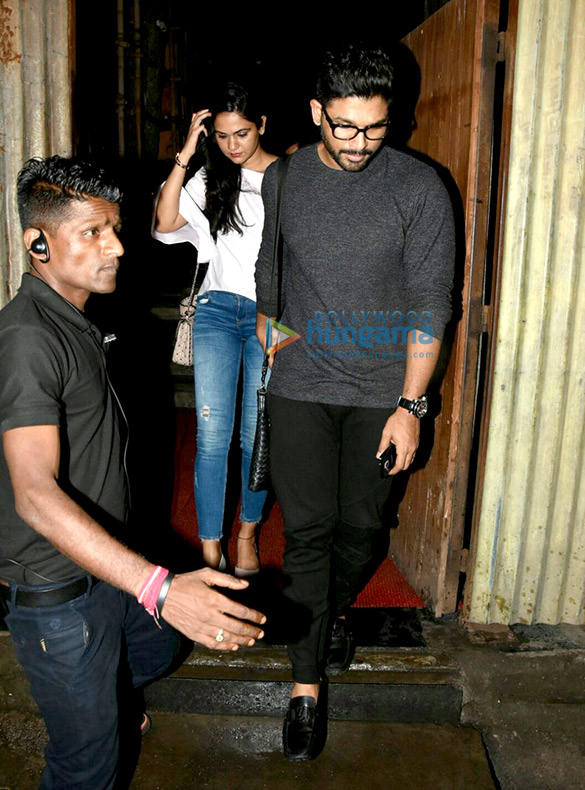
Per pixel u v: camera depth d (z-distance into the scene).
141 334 5.01
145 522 3.29
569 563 2.44
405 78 2.73
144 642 1.81
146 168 6.07
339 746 2.09
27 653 1.51
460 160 2.26
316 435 1.97
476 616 2.47
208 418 2.52
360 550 2.11
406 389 1.85
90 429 1.55
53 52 2.24
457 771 2.00
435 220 1.80
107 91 5.12
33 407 1.33
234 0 8.55
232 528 3.28
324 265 1.86
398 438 1.84
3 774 1.96
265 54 9.04
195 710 2.21
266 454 2.21
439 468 2.48
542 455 2.31
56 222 1.47
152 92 6.34
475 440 2.78
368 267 1.84
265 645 2.35
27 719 2.14
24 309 1.45
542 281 2.19
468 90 2.18
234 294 2.51
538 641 2.41
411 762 2.03
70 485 1.55
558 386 2.26
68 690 1.50
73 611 1.49
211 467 2.55
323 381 1.94
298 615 2.00
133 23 5.64
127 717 2.10
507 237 2.17
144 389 4.94
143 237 5.18
